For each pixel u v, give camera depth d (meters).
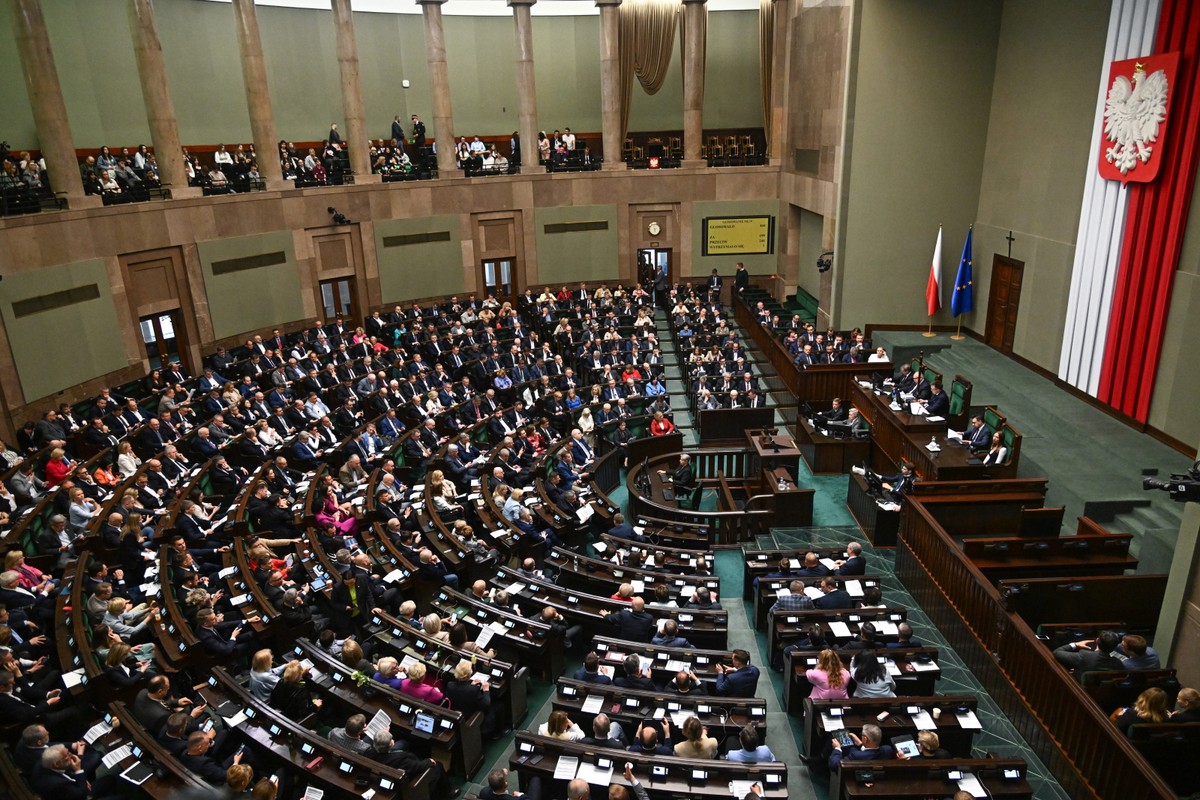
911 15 19.84
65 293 17.72
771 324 22.83
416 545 12.02
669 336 25.45
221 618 9.85
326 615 10.59
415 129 27.47
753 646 10.98
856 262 21.89
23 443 15.98
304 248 23.75
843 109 20.92
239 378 19.59
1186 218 13.15
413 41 29.16
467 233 27.22
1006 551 11.18
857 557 11.15
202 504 13.38
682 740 8.00
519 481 15.24
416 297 26.69
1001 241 19.50
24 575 10.44
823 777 8.50
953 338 21.08
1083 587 10.09
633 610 9.88
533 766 7.37
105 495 13.52
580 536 13.20
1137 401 14.50
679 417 20.03
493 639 9.71
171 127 20.16
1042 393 16.67
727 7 30.66
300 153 27.09
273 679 8.64
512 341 23.11
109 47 22.03
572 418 18.38
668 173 28.48
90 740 7.56
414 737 8.09
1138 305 14.33
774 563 11.76
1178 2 13.04
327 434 16.77
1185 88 12.95
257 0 25.42
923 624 11.35
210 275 21.23
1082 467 13.41
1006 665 9.45
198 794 6.88
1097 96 15.39
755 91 31.77
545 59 30.80
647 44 29.00
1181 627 9.10
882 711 8.14
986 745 8.97
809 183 24.77
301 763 7.38
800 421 17.72
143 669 8.93
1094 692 8.31
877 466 16.30
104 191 19.02
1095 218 15.45
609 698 8.42
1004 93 19.33
